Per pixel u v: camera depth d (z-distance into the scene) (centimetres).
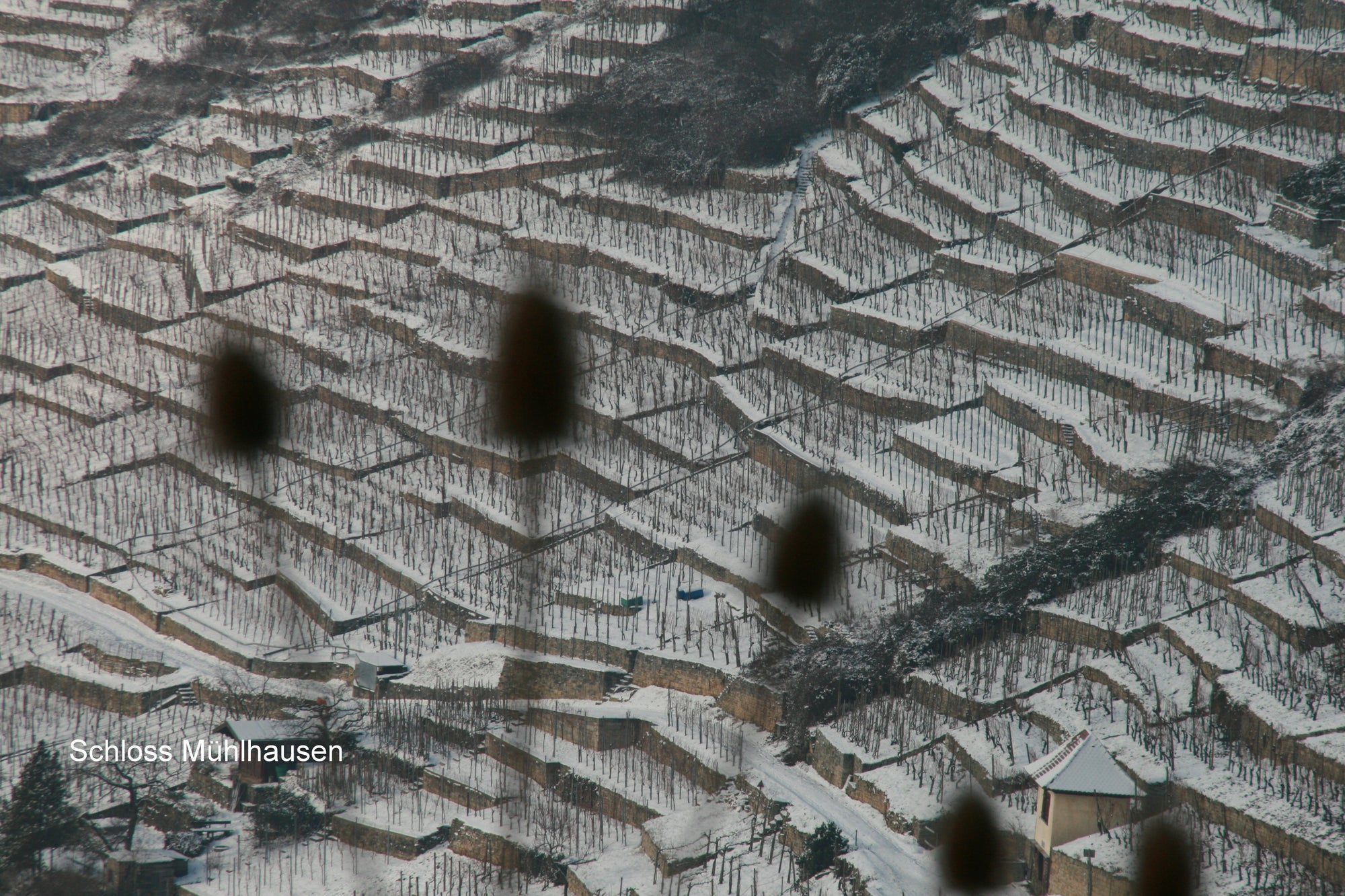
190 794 16138
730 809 13812
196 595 19250
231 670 17975
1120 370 17400
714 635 16225
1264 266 18488
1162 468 15788
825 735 14038
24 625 19212
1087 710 13450
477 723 15862
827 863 12681
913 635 15025
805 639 15362
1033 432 17500
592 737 15300
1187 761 12481
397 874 14338
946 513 16325
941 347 19700
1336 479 15112
